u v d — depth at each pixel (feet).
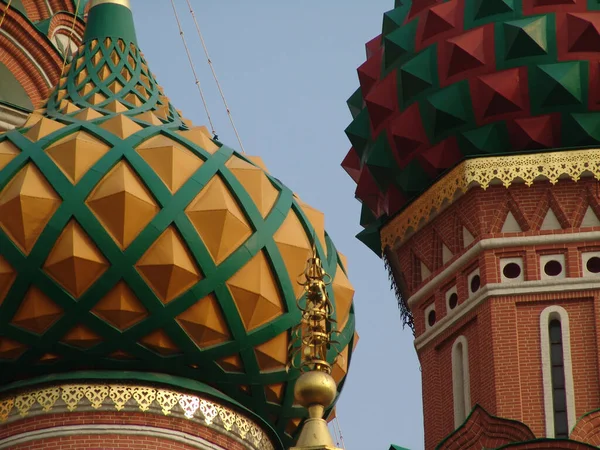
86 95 259.39
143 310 235.40
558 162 265.13
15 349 236.63
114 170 239.09
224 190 240.73
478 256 265.75
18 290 234.79
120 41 266.57
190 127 258.37
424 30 273.33
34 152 240.53
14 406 234.99
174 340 236.63
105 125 246.27
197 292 236.02
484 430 253.03
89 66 263.49
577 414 254.06
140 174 238.07
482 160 266.98
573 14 266.57
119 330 235.20
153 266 234.38
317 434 188.75
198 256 236.22
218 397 239.09
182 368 238.48
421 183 276.00
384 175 279.28
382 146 277.85
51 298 234.79
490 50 267.39
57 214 235.20
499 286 262.26
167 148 241.14
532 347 258.78
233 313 237.86
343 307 251.60
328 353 247.70
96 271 234.58
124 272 234.38
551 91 264.31
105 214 235.61
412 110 272.72
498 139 267.80
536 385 256.52
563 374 257.14
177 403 236.63
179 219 236.43
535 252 263.49
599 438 249.75
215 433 238.27
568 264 262.26
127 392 235.61
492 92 265.75
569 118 265.75
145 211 235.81
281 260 240.73
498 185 266.98
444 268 270.46
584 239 262.88
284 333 241.55
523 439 250.16
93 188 236.63
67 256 233.35
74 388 234.99
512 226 265.75
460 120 268.41
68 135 244.42
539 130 266.16
